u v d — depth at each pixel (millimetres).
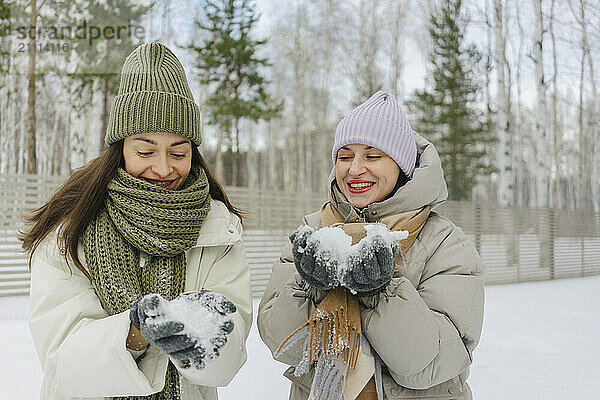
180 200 1463
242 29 18688
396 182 1793
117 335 1253
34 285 1418
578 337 6055
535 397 3959
